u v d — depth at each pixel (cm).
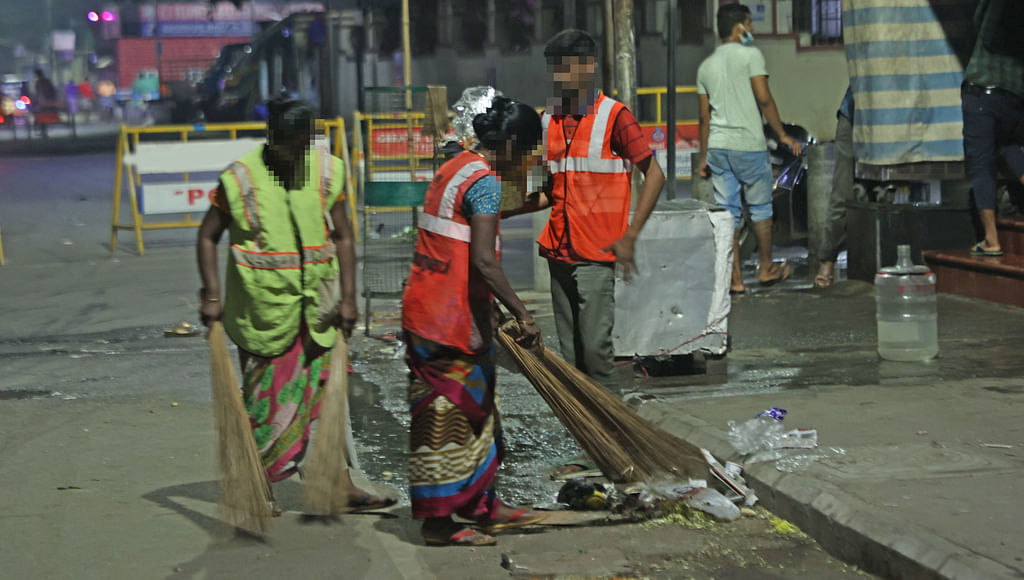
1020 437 567
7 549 474
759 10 1537
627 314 727
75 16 9362
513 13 2420
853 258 1092
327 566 456
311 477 488
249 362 500
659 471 512
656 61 2189
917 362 768
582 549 476
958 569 402
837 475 512
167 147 1524
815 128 1576
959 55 1027
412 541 490
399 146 1059
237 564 458
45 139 4206
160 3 5988
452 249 466
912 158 1033
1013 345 809
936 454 539
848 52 1055
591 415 509
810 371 756
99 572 449
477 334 470
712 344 738
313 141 489
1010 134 975
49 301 1159
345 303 505
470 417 474
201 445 638
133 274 1335
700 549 473
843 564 458
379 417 709
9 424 686
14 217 1970
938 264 1023
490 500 505
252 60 3203
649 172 564
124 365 861
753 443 563
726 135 1047
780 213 1273
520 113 473
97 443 642
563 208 577
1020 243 983
